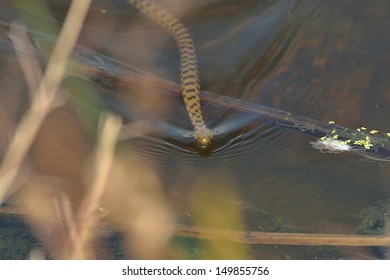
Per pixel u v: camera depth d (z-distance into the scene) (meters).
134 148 17.50
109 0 23.39
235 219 15.20
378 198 15.62
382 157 16.77
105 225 14.96
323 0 22.92
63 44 15.30
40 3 22.48
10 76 19.41
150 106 19.05
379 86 19.25
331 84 19.67
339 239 14.38
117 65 20.81
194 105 18.88
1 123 17.77
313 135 17.66
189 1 23.67
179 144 17.81
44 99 12.88
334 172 16.39
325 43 21.44
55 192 15.75
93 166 16.50
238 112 18.77
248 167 16.80
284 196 15.84
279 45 21.91
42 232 14.82
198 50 22.00
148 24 22.78
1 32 21.33
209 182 16.36
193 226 14.77
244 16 23.16
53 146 17.16
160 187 16.16
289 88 19.88
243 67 21.14
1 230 15.01
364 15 22.09
